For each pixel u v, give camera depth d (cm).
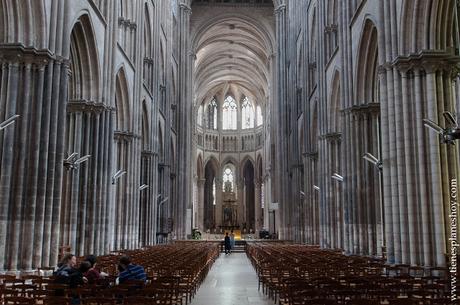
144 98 3903
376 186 2662
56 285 1066
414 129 1906
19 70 1848
